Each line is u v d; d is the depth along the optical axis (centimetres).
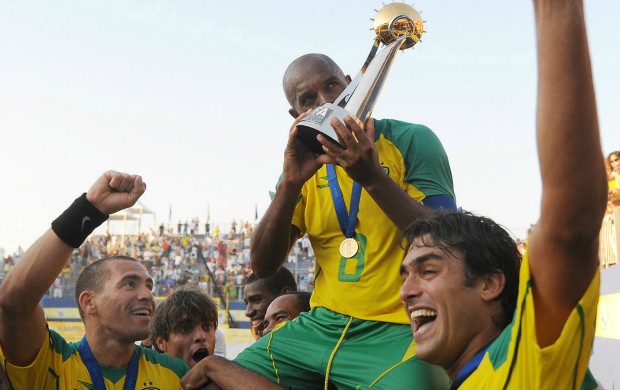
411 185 332
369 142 285
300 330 336
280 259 344
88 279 370
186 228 2820
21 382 322
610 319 791
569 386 185
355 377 310
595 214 175
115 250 2764
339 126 282
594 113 173
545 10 177
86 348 363
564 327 181
